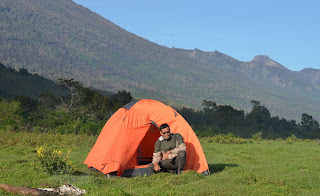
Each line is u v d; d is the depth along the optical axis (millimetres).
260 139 46750
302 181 8156
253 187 7270
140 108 10328
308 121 154125
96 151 10477
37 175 8977
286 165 12180
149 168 9445
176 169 9516
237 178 8289
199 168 9953
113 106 61812
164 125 9391
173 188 7242
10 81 193250
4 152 15586
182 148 9320
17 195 6301
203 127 86562
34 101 74000
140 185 7824
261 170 10594
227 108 129875
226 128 109625
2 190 6402
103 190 6684
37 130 32531
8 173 9250
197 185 7625
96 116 59188
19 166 10539
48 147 18531
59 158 9406
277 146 27609
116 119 10516
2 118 35719
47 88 197750
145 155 11938
